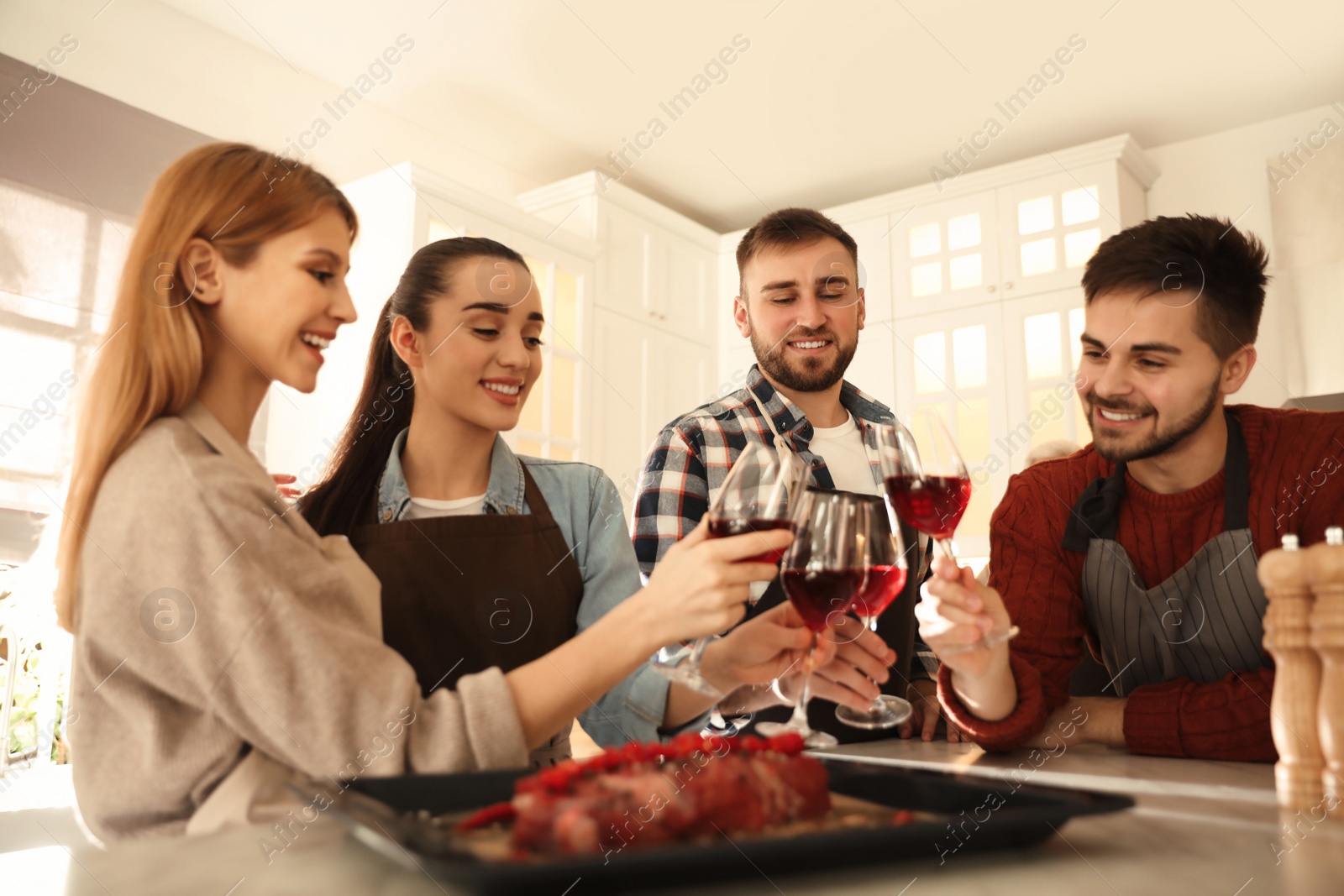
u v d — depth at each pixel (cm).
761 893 43
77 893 39
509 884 39
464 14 308
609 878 41
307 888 41
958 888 43
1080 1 298
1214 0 297
